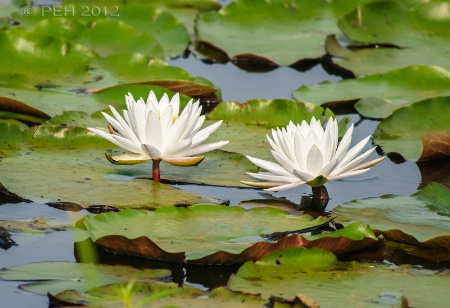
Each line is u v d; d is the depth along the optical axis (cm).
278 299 451
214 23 1134
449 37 1088
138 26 1120
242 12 1155
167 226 559
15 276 486
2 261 516
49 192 618
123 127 648
